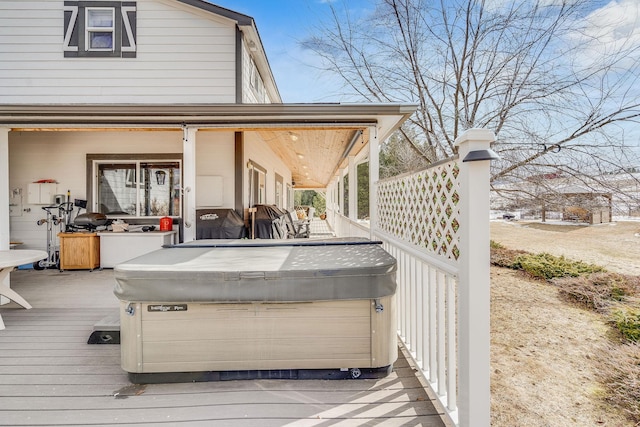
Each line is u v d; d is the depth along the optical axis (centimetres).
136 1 627
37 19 623
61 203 646
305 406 203
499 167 644
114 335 291
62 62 622
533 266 627
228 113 426
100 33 636
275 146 816
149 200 660
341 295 224
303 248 320
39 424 188
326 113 425
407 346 276
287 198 1366
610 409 224
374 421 190
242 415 194
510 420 212
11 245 641
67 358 266
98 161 654
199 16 631
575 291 486
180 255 285
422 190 238
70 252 591
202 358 227
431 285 221
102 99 623
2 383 230
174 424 187
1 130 434
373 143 450
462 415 163
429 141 741
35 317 358
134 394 216
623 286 481
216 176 629
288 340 229
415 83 734
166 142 652
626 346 319
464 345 162
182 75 629
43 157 650
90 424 187
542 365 291
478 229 158
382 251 294
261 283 221
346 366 230
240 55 634
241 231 581
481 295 157
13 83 622
